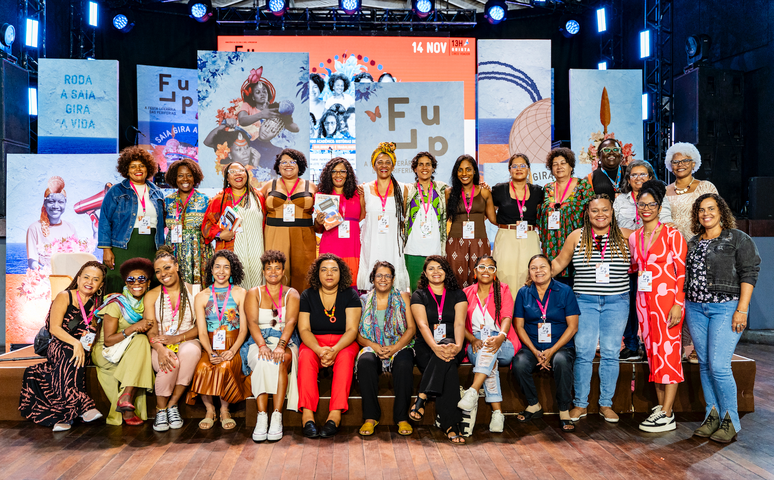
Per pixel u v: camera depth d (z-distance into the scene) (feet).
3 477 9.10
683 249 10.92
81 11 28.02
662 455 9.86
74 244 18.26
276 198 13.03
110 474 9.21
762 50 24.64
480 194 13.14
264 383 10.97
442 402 10.88
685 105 25.93
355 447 10.36
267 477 9.08
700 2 27.86
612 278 11.40
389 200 13.32
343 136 28.40
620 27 31.07
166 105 26.96
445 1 31.35
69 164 18.19
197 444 10.50
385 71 28.66
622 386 12.17
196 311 11.55
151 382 11.55
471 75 28.86
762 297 20.68
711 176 25.43
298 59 18.71
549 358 11.44
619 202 12.48
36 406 11.42
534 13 32.24
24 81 23.12
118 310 11.53
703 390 11.03
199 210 13.30
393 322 11.62
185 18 30.81
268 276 11.53
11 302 18.31
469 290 12.03
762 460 9.60
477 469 9.36
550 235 12.82
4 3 23.08
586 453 10.00
